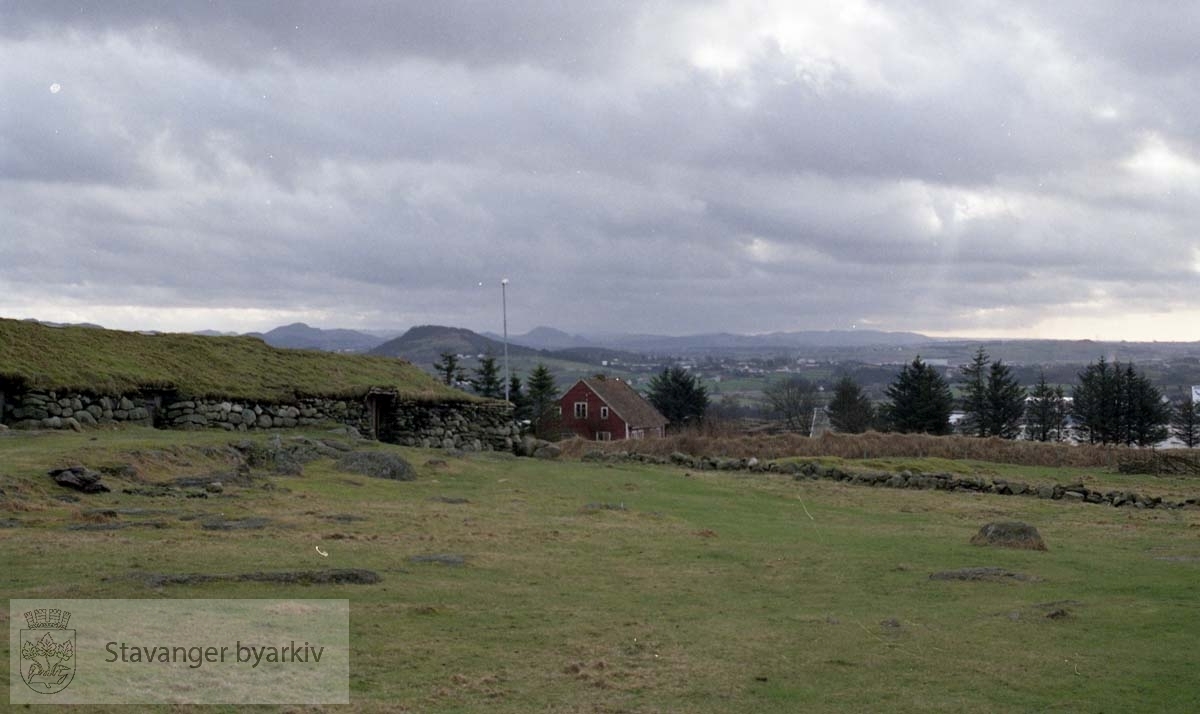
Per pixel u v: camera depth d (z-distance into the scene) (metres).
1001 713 8.39
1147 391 79.19
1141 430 78.94
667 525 19.47
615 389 86.94
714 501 24.50
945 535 19.69
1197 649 10.41
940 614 12.02
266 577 11.86
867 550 17.23
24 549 12.77
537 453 37.25
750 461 33.47
